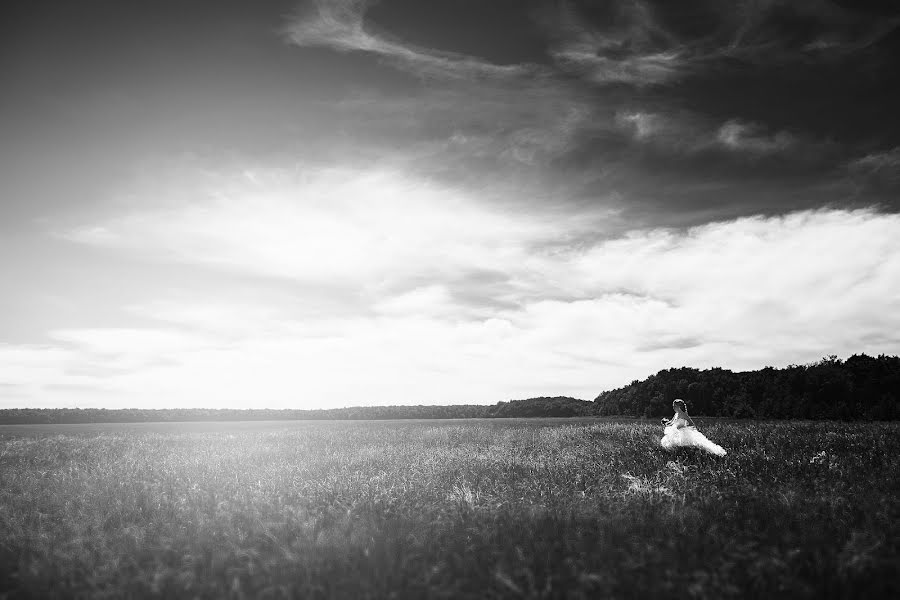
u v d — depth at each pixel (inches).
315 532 291.4
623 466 499.5
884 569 209.8
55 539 302.5
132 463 611.5
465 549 249.6
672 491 366.0
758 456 510.6
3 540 301.9
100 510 368.2
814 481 387.5
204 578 225.6
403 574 218.4
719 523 284.7
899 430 739.4
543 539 261.6
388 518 319.6
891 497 332.8
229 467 549.6
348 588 209.3
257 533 291.1
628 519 301.4
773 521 285.9
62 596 218.8
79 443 910.4
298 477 467.8
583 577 200.8
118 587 218.1
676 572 210.8
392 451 671.1
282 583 214.8
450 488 404.8
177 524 321.7
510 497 363.9
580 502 349.4
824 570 210.2
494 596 198.5
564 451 625.3
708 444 543.2
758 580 197.3
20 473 579.2
